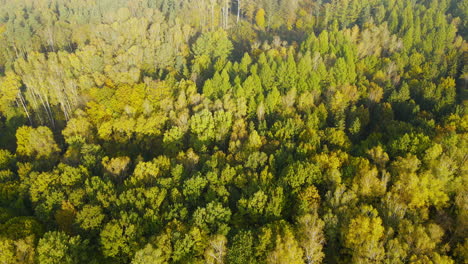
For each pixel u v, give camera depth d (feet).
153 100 305.73
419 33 392.06
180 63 368.68
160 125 281.13
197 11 501.56
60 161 256.52
